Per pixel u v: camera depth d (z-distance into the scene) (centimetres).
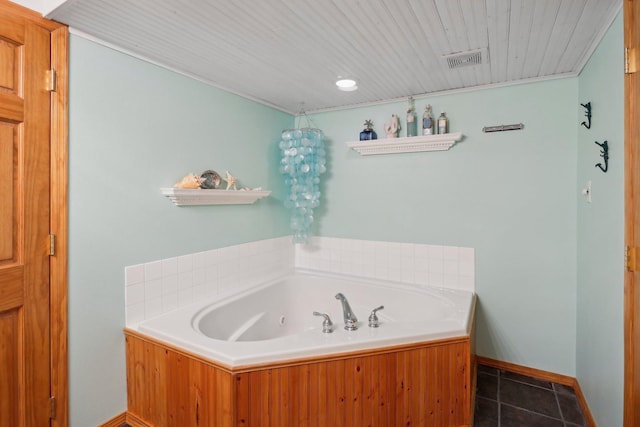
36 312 155
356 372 164
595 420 180
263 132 288
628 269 132
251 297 255
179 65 208
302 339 169
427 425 176
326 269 316
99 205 177
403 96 272
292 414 156
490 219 251
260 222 286
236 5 145
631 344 130
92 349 176
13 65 146
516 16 153
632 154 129
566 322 231
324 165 306
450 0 141
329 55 194
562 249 230
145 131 197
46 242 158
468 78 233
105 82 178
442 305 234
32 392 154
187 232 224
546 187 234
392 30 166
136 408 188
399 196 282
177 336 175
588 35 171
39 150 154
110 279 183
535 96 234
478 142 253
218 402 154
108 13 151
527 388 227
